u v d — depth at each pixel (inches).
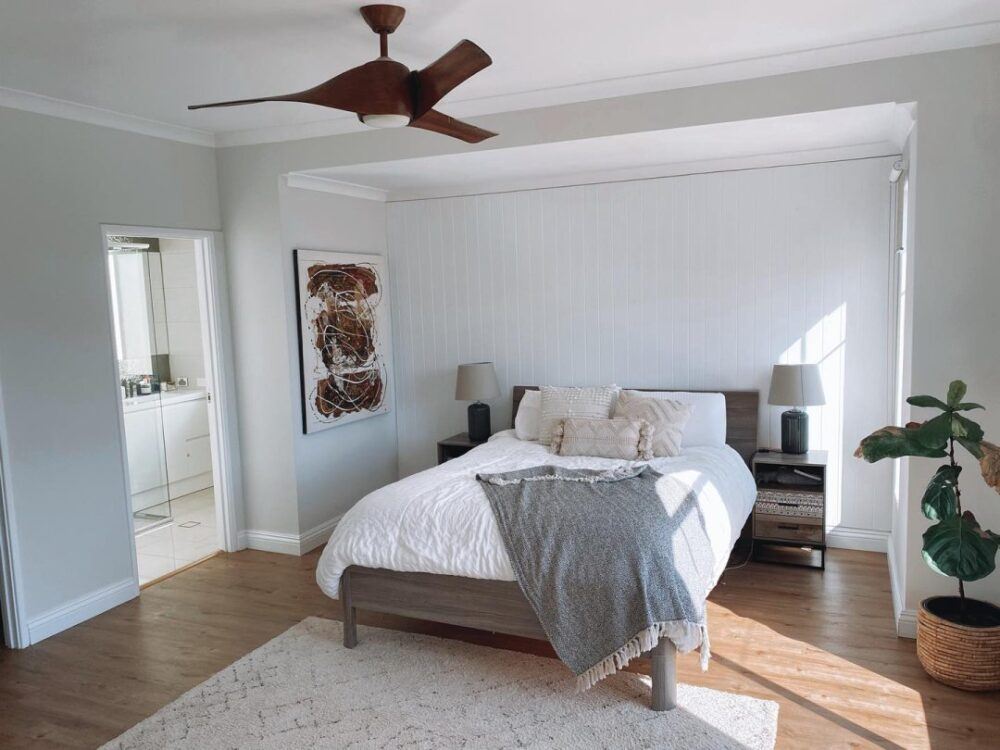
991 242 121.0
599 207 193.2
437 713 113.8
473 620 123.9
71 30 108.9
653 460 161.2
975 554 110.8
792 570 167.8
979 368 123.2
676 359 189.9
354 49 120.2
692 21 112.7
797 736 105.3
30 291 141.6
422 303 216.7
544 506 124.0
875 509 176.6
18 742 110.3
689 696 116.3
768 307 179.9
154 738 109.3
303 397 187.0
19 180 139.3
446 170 181.3
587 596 112.1
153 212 167.5
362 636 141.6
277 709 116.2
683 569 113.6
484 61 92.6
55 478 146.7
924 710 110.9
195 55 121.0
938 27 119.0
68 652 138.6
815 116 134.8
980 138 120.4
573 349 200.5
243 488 193.9
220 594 164.7
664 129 143.6
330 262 193.3
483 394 197.8
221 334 186.4
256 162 179.8
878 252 169.2
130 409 210.2
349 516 135.0
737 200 179.9
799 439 173.2
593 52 126.5
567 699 116.6
